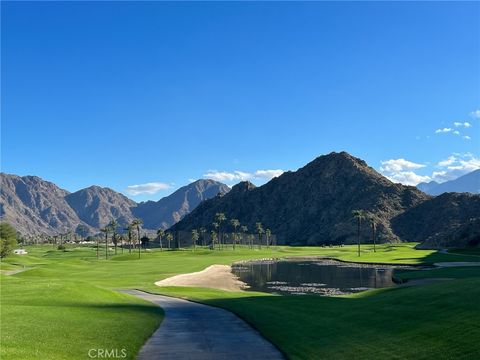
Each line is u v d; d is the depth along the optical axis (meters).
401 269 124.06
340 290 89.62
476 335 21.28
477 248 170.25
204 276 113.31
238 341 29.59
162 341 29.64
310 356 24.62
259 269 142.00
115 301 49.88
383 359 21.66
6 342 25.75
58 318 35.00
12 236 197.12
